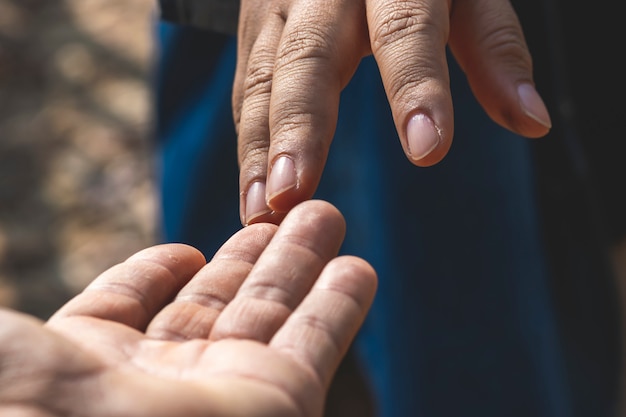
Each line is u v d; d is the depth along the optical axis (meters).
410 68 0.36
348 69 0.38
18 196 0.95
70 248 0.88
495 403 0.51
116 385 0.30
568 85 0.56
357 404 0.71
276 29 0.39
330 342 0.33
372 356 0.54
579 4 0.55
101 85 1.09
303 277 0.35
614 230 0.58
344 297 0.34
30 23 1.21
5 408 0.30
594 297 0.55
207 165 0.55
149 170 0.96
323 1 0.38
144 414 0.30
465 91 0.49
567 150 0.52
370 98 0.50
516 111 0.38
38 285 0.84
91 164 0.98
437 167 0.50
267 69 0.39
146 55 1.13
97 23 1.20
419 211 0.50
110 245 0.88
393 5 0.37
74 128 1.03
